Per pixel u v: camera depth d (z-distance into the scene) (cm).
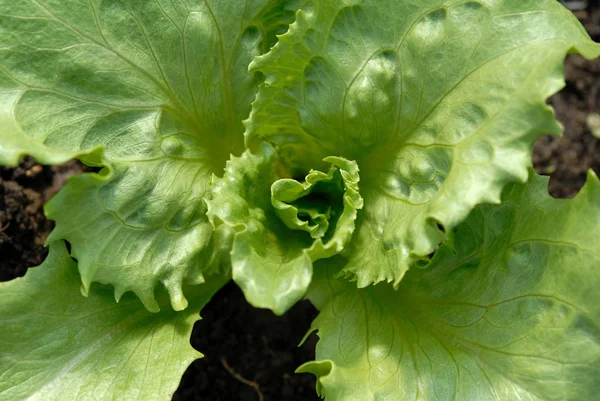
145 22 36
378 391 35
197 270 37
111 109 36
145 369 36
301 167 39
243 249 33
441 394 35
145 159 36
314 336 43
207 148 38
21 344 35
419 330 36
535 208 35
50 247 36
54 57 35
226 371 43
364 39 36
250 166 37
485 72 34
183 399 42
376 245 37
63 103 35
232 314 43
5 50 34
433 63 35
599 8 51
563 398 33
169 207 37
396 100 36
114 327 37
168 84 37
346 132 37
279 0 37
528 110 33
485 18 34
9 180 43
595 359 33
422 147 35
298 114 37
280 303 33
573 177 48
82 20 35
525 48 33
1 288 35
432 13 35
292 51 36
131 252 36
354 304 38
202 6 36
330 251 35
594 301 33
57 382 35
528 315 34
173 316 37
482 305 35
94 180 34
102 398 35
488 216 36
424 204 35
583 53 33
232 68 38
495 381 34
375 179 37
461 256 36
